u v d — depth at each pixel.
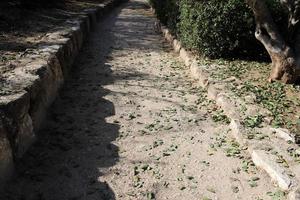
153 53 4.11
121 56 3.93
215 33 3.43
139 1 10.46
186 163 1.93
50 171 1.81
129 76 3.26
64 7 5.43
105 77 3.22
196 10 3.52
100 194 1.67
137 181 1.77
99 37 4.85
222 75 3.02
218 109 2.56
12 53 2.72
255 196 1.68
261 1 2.70
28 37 3.29
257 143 1.98
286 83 2.89
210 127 2.32
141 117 2.45
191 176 1.82
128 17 6.80
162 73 3.37
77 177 1.78
